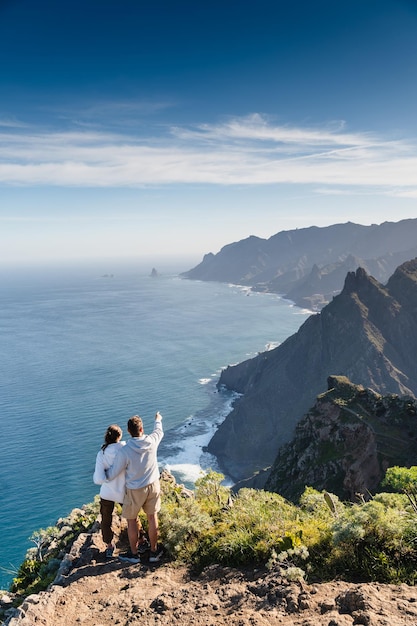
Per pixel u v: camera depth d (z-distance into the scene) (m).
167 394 190.50
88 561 9.02
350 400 82.94
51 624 6.86
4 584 67.06
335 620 5.31
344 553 7.33
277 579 6.91
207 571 8.05
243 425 171.12
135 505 8.62
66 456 121.56
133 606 7.01
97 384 196.62
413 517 7.75
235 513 9.69
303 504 10.62
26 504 97.31
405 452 66.00
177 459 142.50
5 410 161.25
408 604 5.56
